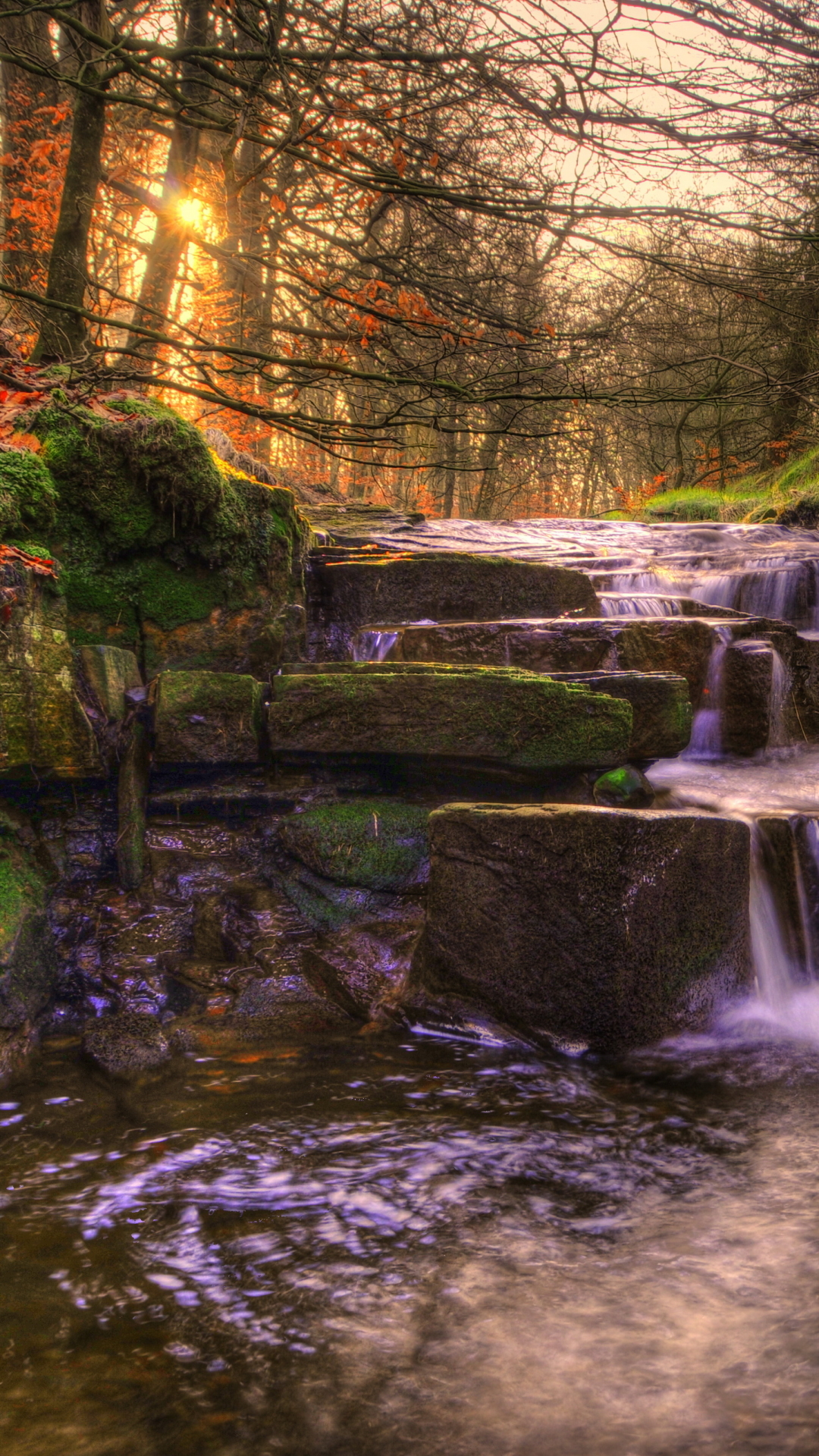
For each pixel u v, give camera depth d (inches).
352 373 205.6
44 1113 131.9
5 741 161.9
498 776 192.1
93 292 355.9
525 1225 107.5
